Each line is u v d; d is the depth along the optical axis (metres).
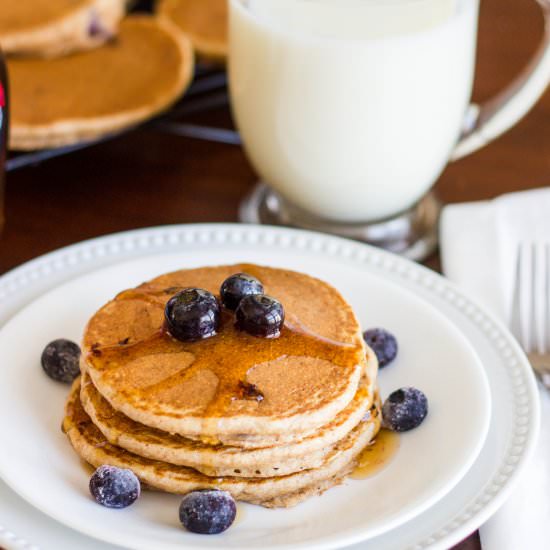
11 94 0.83
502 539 0.62
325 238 0.75
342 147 0.76
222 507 0.61
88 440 0.64
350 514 0.62
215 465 0.62
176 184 0.85
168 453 0.62
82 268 0.73
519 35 1.04
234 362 0.64
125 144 0.88
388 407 0.65
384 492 0.63
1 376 0.67
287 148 0.77
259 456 0.62
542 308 0.75
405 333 0.70
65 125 0.81
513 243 0.78
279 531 0.61
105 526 0.60
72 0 0.89
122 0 0.92
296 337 0.65
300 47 0.74
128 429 0.63
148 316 0.66
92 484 0.61
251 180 0.85
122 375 0.63
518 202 0.79
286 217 0.82
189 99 0.93
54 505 0.61
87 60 0.88
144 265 0.72
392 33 0.74
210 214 0.82
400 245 0.80
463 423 0.65
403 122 0.75
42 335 0.69
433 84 0.75
